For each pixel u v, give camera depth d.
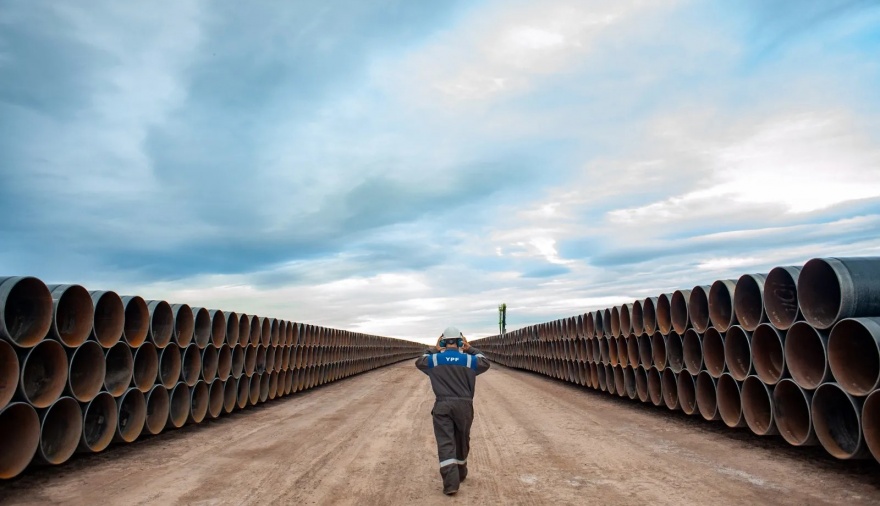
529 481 6.10
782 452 7.24
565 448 7.90
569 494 5.56
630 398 13.51
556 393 16.48
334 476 6.37
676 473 6.29
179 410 9.70
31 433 6.20
